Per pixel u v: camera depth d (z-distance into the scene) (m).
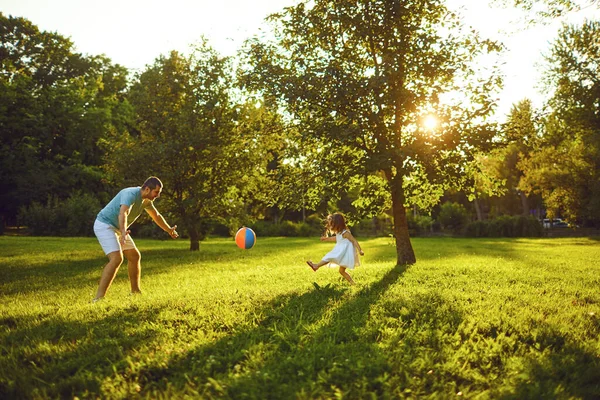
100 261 16.66
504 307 6.24
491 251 21.88
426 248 24.34
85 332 5.04
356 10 11.78
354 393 3.55
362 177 12.48
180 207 21.36
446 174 10.88
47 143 41.12
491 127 11.20
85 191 41.50
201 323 5.36
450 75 11.31
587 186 35.16
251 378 3.77
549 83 34.38
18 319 5.75
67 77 43.88
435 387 3.76
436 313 5.75
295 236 48.03
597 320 5.75
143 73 22.08
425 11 12.18
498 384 3.87
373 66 12.61
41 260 17.02
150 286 9.98
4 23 41.19
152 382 3.77
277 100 11.80
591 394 3.75
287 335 4.89
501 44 11.38
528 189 39.25
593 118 33.47
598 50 31.80
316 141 12.23
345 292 7.44
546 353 4.58
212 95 20.86
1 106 38.38
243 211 22.06
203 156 20.92
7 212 43.75
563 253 20.23
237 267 14.87
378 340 4.84
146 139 21.59
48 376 3.91
